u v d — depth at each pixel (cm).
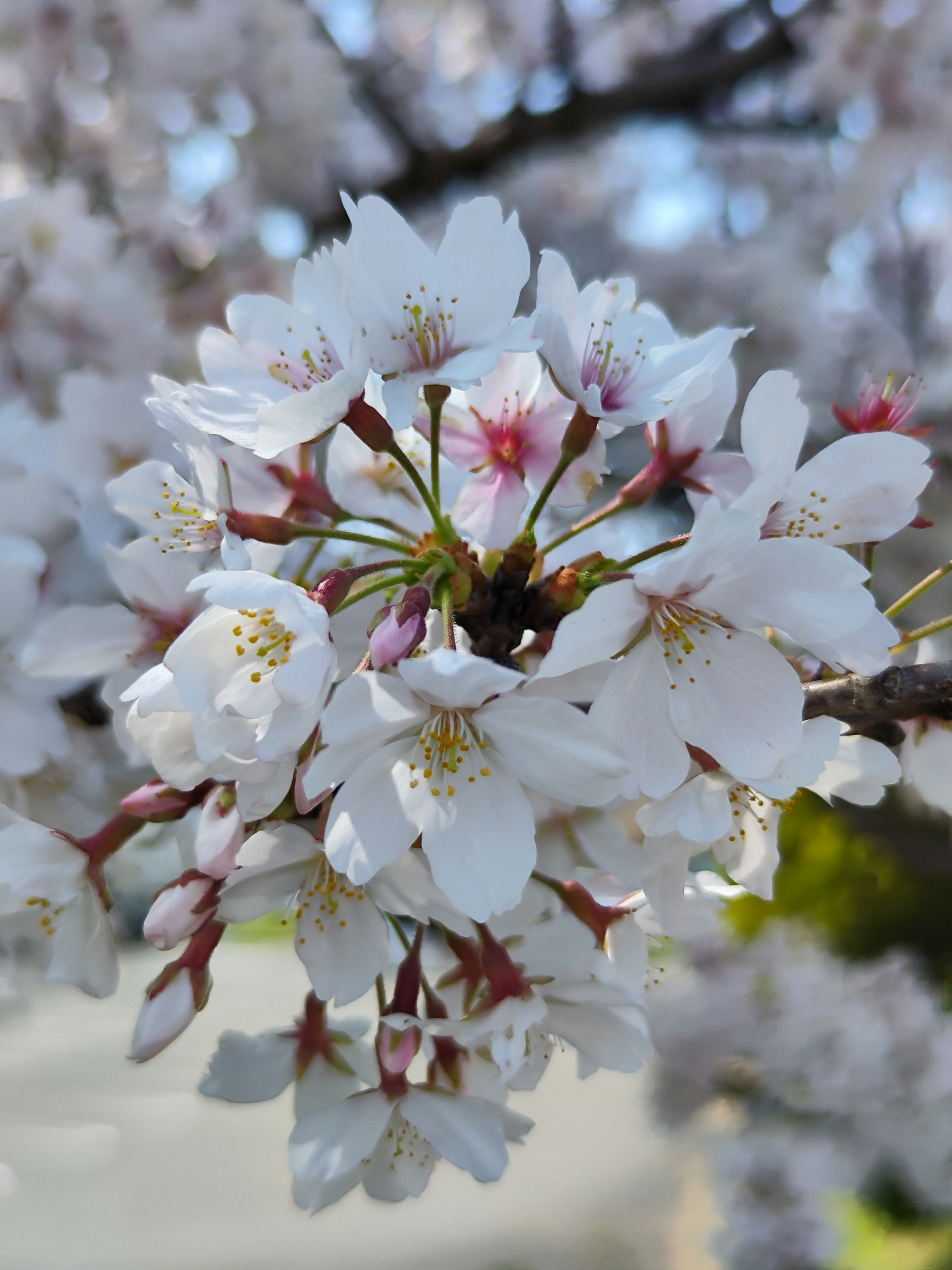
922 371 50
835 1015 46
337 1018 13
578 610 10
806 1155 44
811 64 47
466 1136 11
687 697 10
